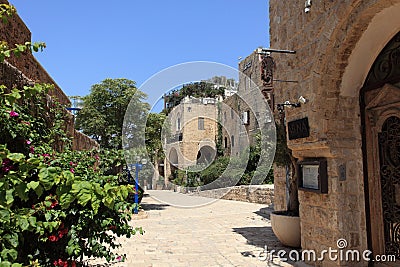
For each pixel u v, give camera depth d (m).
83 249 3.50
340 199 4.49
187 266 5.50
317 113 4.64
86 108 14.66
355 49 4.34
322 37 4.54
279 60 5.89
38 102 4.61
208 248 6.75
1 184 2.63
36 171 3.08
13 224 2.70
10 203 2.69
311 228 5.09
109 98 14.69
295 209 6.79
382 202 4.54
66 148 4.84
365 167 4.60
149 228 9.27
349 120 4.63
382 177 4.58
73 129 7.64
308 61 4.88
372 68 4.61
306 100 4.89
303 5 5.03
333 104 4.59
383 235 4.48
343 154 4.55
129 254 6.32
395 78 4.23
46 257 3.27
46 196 3.18
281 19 5.80
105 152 5.49
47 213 3.02
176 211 13.17
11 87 3.97
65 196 3.00
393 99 4.29
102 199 3.12
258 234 8.11
